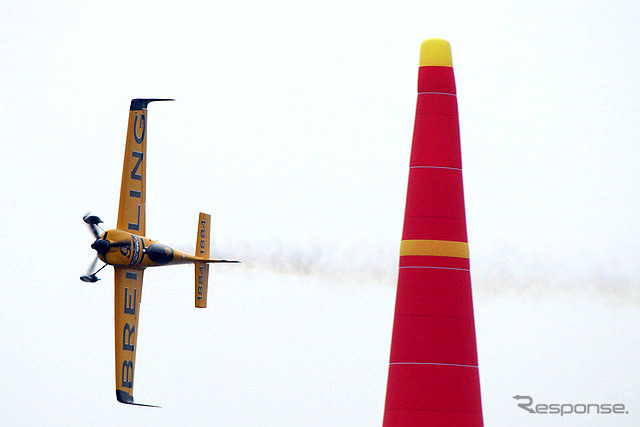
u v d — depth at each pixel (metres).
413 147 89.69
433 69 89.75
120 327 111.88
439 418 86.00
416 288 87.50
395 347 88.19
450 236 87.81
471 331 87.94
